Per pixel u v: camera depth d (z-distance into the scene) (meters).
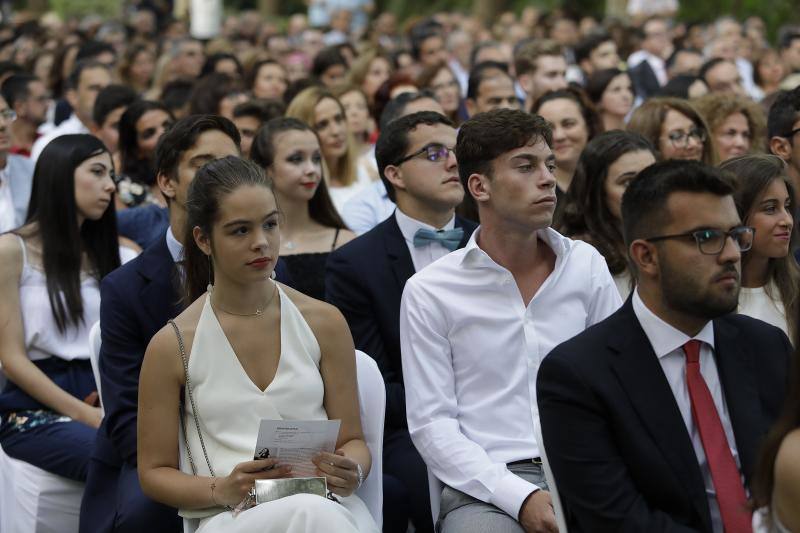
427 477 9.34
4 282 10.62
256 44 41.09
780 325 9.65
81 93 20.06
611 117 17.89
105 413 9.12
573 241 9.00
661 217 6.69
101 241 11.21
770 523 5.58
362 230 13.88
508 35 37.22
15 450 10.38
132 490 8.57
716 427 6.82
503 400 8.58
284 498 7.33
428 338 8.66
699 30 34.38
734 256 6.61
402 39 40.09
